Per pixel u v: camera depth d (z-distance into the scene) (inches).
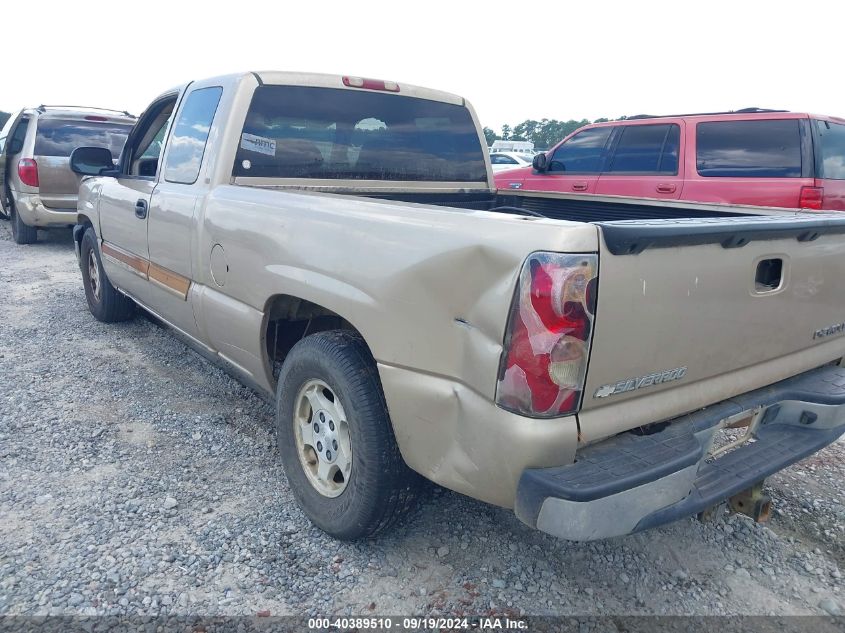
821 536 121.7
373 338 96.4
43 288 282.4
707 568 111.8
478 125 177.3
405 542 114.3
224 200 132.0
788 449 103.7
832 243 106.2
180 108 161.8
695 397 92.9
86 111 384.2
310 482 116.0
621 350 80.9
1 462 134.3
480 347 81.8
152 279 168.6
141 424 154.5
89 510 119.4
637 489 80.2
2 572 102.1
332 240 104.0
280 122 142.6
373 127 155.3
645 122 304.8
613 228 75.7
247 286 124.5
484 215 86.1
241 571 105.3
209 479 132.1
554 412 78.3
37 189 356.5
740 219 92.0
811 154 253.1
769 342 101.6
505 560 110.9
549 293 75.2
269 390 131.5
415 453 94.7
